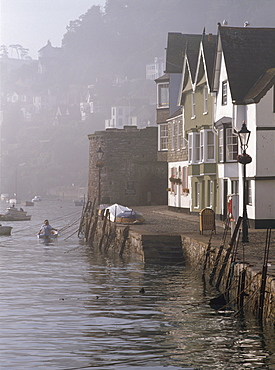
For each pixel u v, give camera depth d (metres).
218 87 66.50
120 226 67.44
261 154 57.75
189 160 81.00
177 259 53.22
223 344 26.66
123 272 49.31
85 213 97.06
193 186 82.38
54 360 24.66
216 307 34.53
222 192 70.50
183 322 30.88
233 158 63.50
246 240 46.00
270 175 57.81
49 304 36.03
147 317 32.22
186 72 83.75
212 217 54.03
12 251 69.19
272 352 25.42
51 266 54.69
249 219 58.91
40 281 45.38
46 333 28.95
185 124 84.94
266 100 57.75
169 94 108.44
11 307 35.12
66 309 34.53
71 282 44.69
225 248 42.41
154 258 53.66
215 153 73.56
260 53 63.56
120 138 123.25
